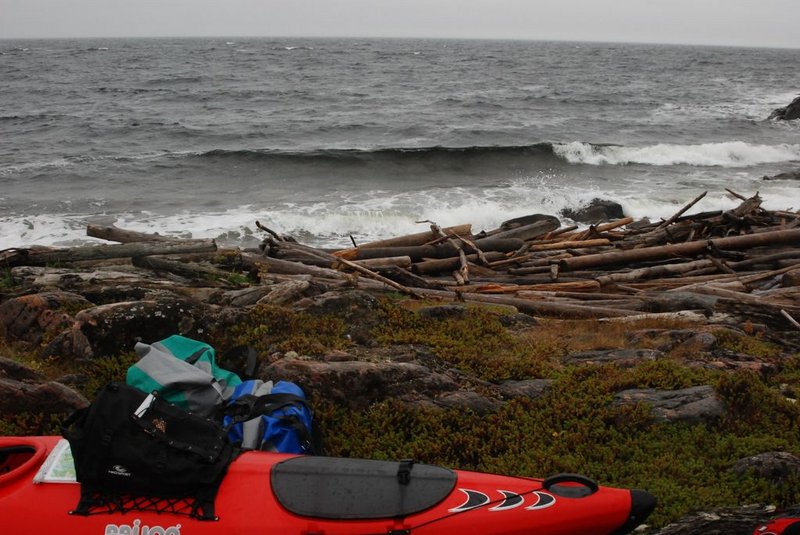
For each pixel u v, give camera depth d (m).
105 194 28.08
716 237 16.92
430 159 34.19
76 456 4.05
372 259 14.44
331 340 7.55
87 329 7.10
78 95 65.19
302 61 123.06
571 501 4.22
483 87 77.88
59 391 5.92
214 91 68.62
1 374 6.17
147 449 4.08
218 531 3.99
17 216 24.31
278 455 4.51
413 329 8.29
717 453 5.79
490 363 7.43
